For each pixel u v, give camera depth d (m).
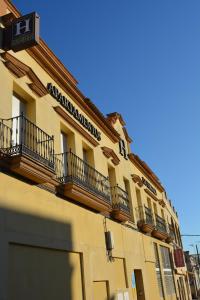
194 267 70.12
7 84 9.83
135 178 22.06
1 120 9.13
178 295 28.86
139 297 18.56
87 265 12.27
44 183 10.17
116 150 19.30
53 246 10.33
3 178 8.74
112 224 15.77
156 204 28.62
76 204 12.46
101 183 14.70
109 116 20.27
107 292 13.78
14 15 10.42
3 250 8.22
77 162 13.35
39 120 11.27
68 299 10.73
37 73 11.91
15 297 8.42
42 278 9.66
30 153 9.56
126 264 16.52
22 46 9.96
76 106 14.69
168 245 29.41
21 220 9.11
